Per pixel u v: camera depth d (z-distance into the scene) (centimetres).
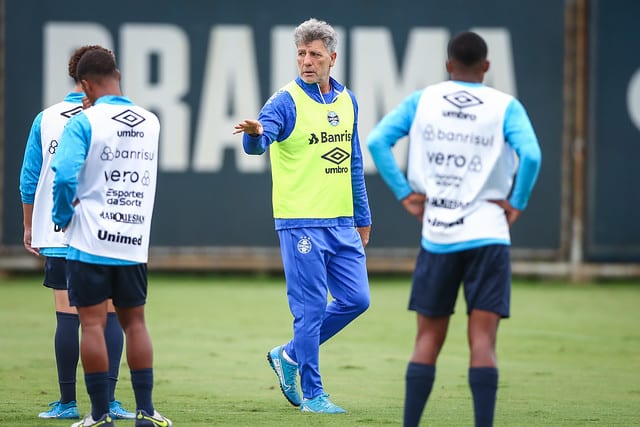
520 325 4081
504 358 3291
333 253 2355
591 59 5378
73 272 1881
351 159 2383
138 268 1912
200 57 5288
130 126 1900
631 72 5391
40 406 2338
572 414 2311
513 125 1745
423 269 1778
